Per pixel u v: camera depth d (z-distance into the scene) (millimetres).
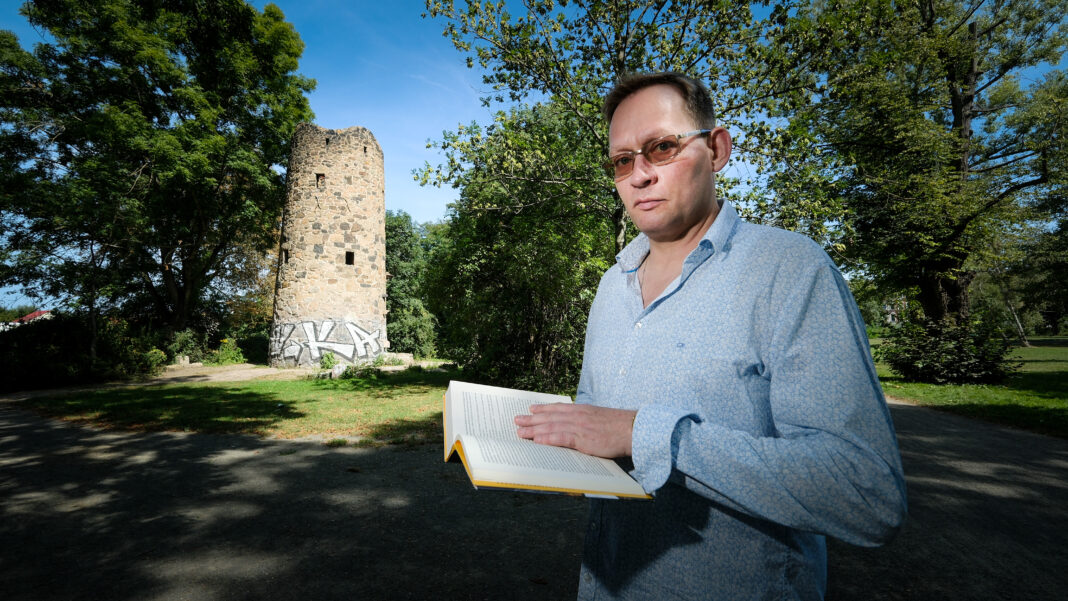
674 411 803
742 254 934
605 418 899
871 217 15367
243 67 21000
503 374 13102
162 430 8219
